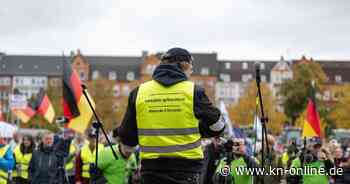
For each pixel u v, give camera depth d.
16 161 15.55
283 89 86.19
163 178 5.50
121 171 10.91
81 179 13.08
